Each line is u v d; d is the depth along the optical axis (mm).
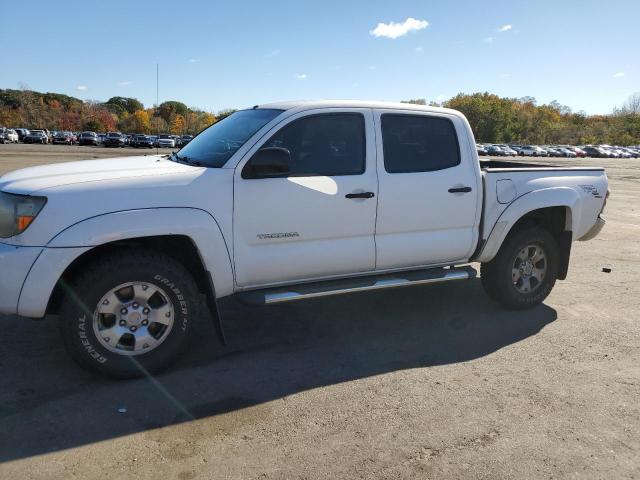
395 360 4133
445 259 4816
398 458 2883
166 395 3465
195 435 3027
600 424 3305
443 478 2734
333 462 2826
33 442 2895
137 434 3014
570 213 5293
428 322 4988
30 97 102625
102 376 3586
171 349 3707
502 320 5109
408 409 3398
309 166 4102
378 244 4406
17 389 3459
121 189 3471
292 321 4902
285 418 3242
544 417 3357
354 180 4223
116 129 106062
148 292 3594
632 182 26047
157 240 3734
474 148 4840
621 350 4473
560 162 53750
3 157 28656
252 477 2680
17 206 3328
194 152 4355
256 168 3764
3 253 3270
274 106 4336
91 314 3436
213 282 3773
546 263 5355
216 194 3717
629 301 5859
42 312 3344
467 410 3408
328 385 3688
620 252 8547
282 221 3963
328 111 4199
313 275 4215
